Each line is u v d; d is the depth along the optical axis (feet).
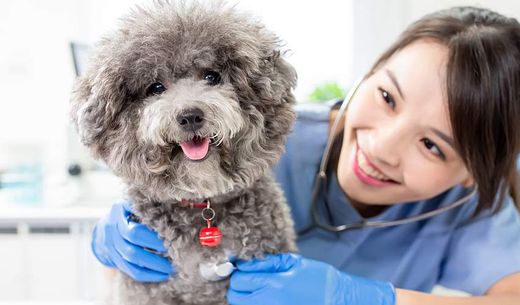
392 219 3.85
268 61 2.77
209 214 2.79
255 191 2.95
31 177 6.23
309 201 4.00
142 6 2.76
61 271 5.64
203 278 2.82
